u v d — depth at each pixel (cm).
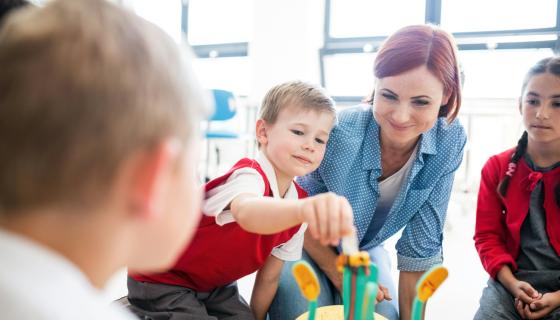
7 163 23
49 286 23
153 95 26
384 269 110
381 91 84
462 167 331
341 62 408
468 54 371
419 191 101
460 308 139
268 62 390
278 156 83
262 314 97
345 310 45
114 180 25
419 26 83
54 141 23
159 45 28
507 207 104
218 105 291
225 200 71
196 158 32
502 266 101
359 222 103
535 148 101
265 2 387
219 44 448
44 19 25
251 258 84
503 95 358
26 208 24
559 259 96
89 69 24
